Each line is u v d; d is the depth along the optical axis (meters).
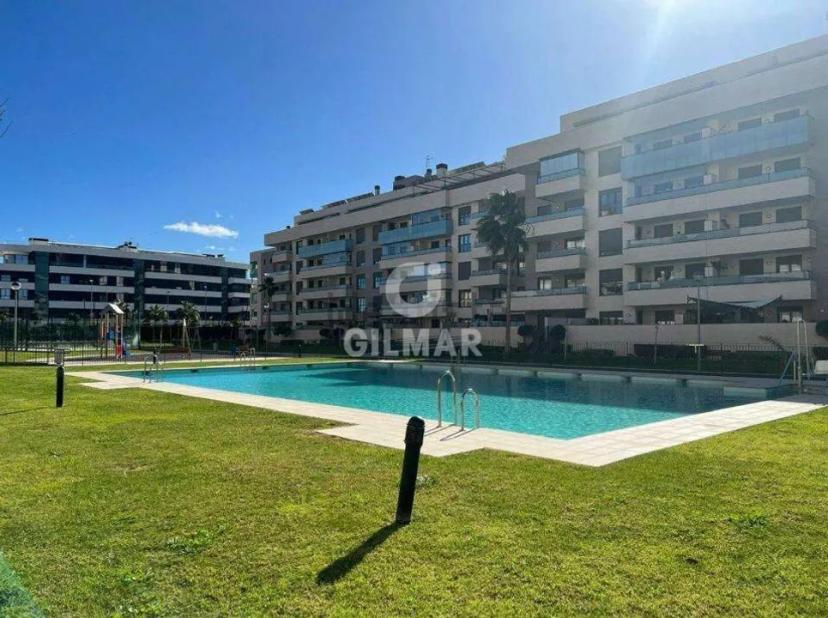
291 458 7.82
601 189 39.97
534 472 7.02
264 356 45.03
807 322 28.17
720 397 18.59
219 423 10.87
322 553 4.54
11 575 4.13
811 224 30.38
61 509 5.61
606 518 5.32
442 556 4.48
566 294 40.38
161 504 5.76
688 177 35.53
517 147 44.44
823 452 8.25
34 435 9.59
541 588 3.95
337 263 62.97
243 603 3.77
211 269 103.38
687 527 5.07
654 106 36.38
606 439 9.38
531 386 23.25
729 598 3.80
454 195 50.88
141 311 94.00
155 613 3.64
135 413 12.24
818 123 30.86
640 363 29.97
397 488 6.34
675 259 34.91
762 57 33.91
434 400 18.72
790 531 4.96
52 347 48.72
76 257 89.94
